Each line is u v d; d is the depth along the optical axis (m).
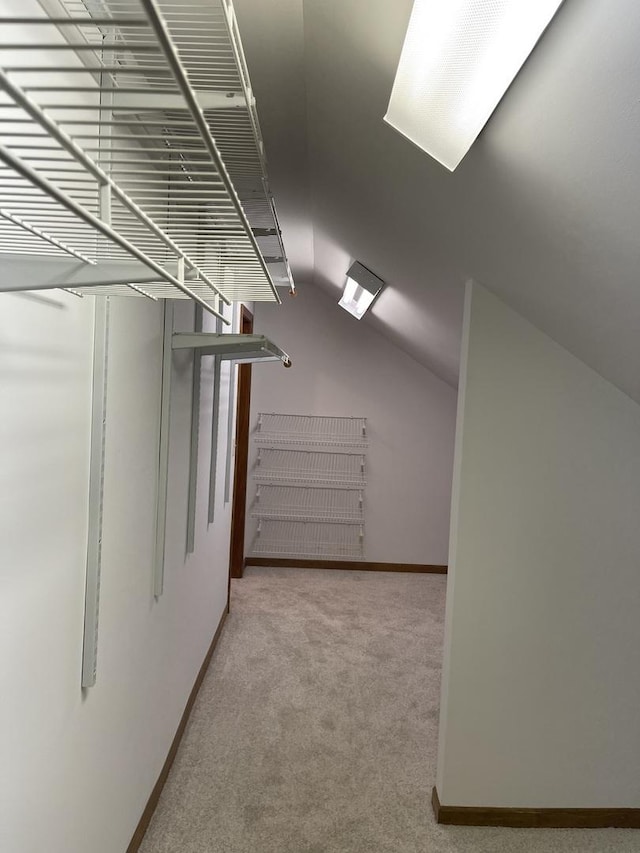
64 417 1.19
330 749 2.59
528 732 2.21
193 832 2.05
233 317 3.54
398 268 2.72
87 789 1.42
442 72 1.06
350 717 2.85
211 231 0.99
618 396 2.15
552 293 1.72
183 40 1.09
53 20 0.44
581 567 2.19
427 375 5.21
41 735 1.14
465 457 2.17
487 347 2.15
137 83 1.22
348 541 5.27
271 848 2.00
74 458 1.25
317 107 1.83
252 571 5.11
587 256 1.36
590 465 2.16
